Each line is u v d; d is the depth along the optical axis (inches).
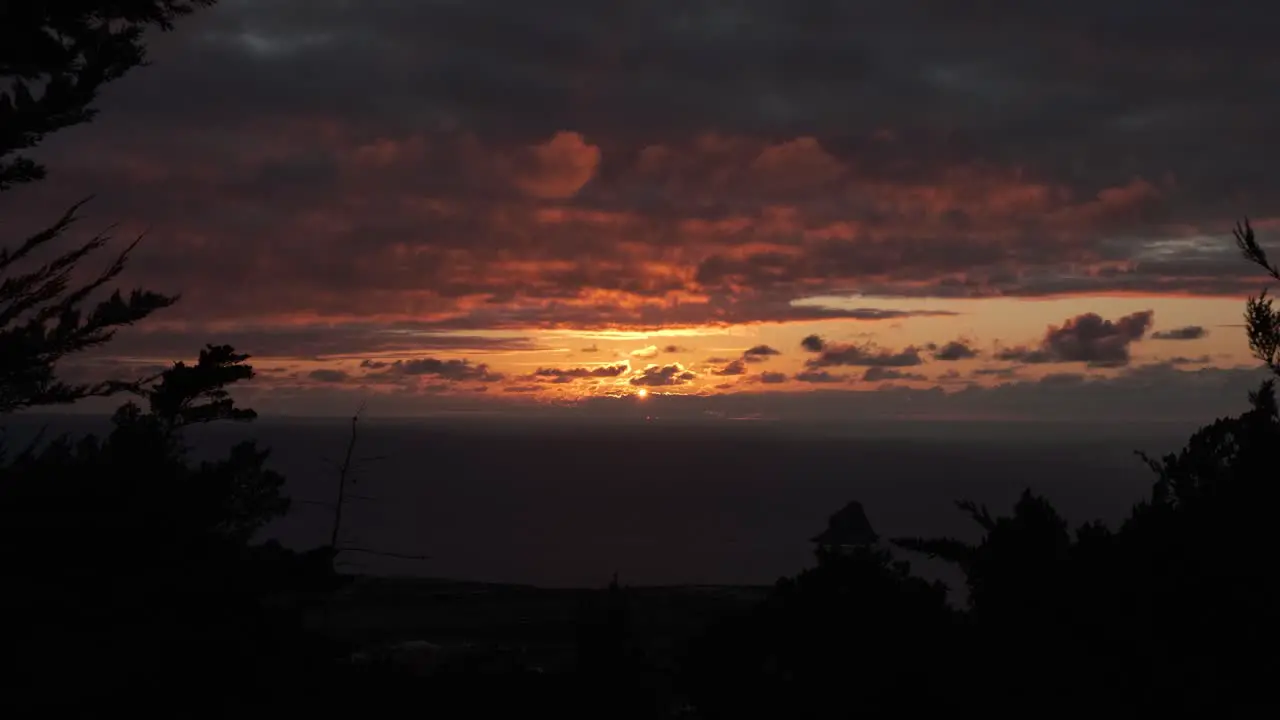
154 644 150.9
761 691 181.9
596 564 3836.1
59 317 159.9
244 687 154.8
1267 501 158.9
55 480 155.6
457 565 3457.2
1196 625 151.4
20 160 169.0
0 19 161.3
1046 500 182.9
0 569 149.1
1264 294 176.6
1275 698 141.1
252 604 164.4
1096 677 153.1
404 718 166.6
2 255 162.9
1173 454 185.2
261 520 199.5
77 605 149.4
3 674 137.6
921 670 168.4
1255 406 175.0
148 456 168.4
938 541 187.5
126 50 176.2
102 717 139.2
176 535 159.8
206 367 196.7
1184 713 143.4
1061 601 160.6
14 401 159.3
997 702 159.6
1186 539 160.1
